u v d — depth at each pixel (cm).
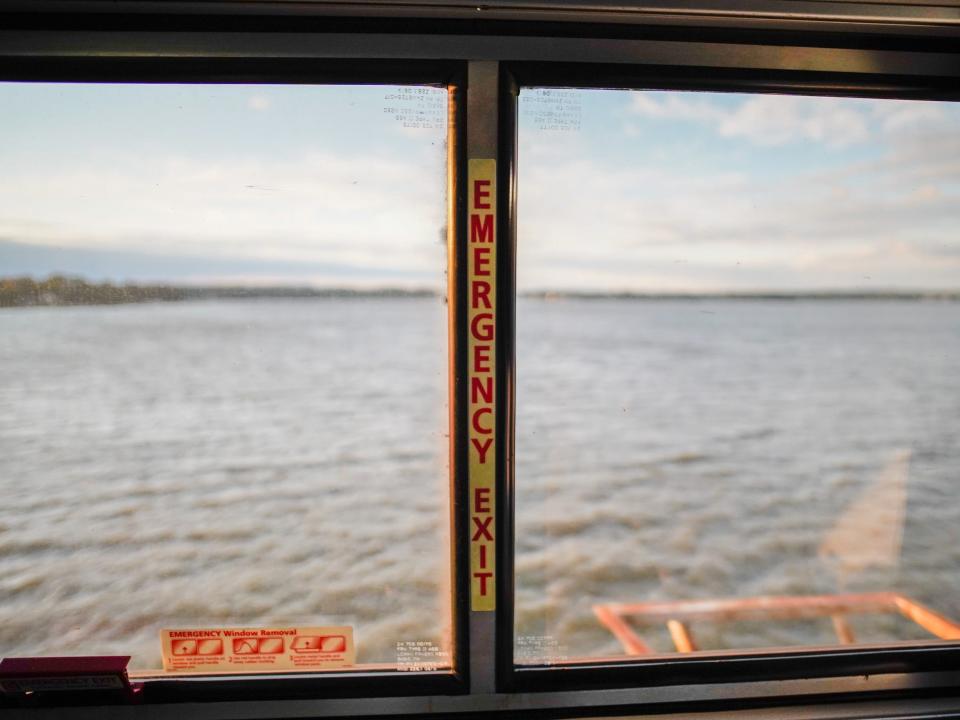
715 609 189
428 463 138
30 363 1328
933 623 155
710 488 946
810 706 139
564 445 1279
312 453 1356
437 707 135
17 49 118
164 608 186
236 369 2158
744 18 121
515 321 128
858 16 121
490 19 122
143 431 1416
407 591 148
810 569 243
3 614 169
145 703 133
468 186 124
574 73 124
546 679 135
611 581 507
